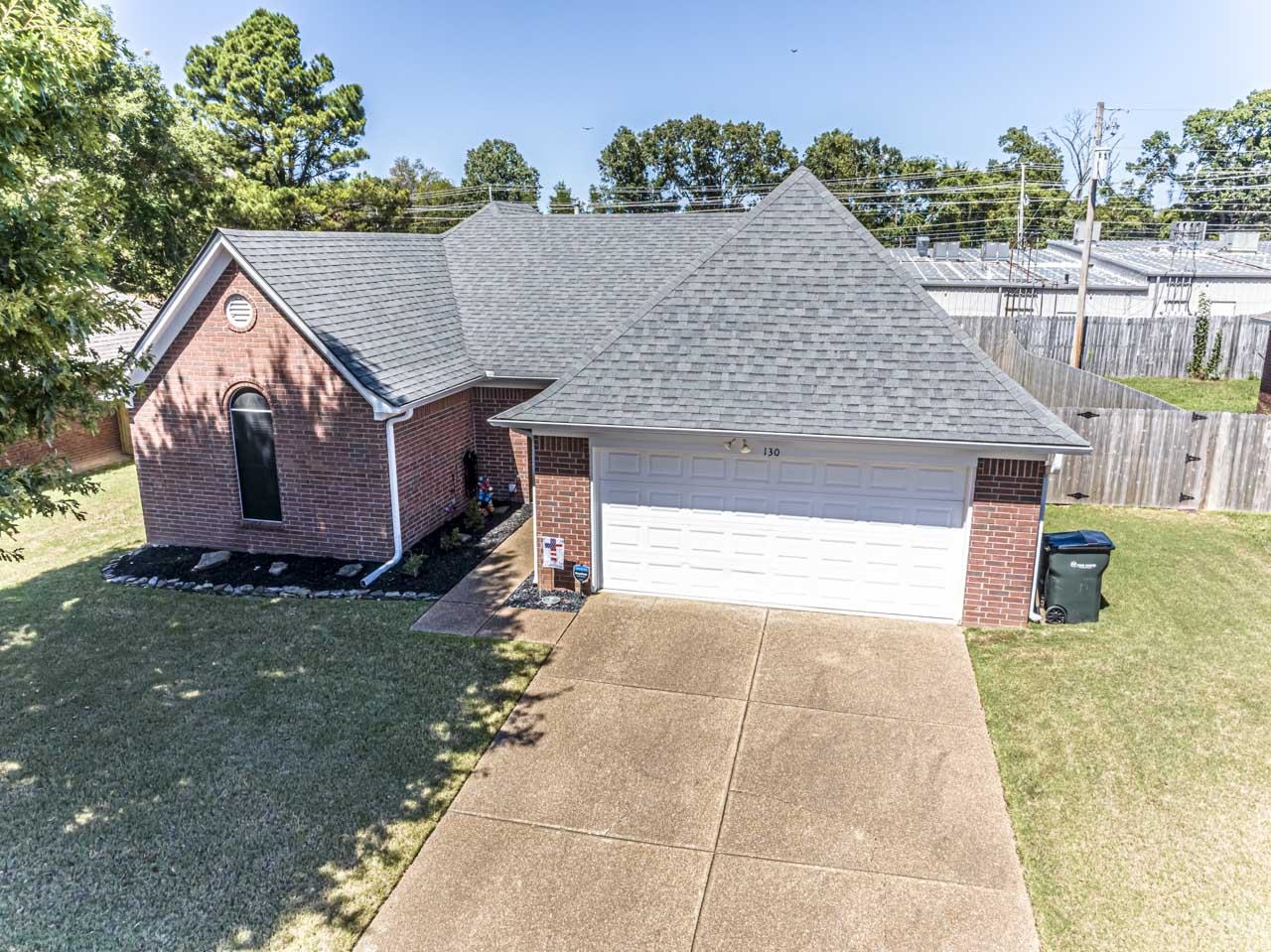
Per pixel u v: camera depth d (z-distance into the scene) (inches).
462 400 641.0
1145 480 642.2
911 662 410.9
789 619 462.6
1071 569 440.5
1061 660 407.8
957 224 2509.8
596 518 490.0
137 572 546.0
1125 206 2425.0
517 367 638.5
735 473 465.1
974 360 434.0
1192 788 311.3
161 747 350.3
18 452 760.3
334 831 299.1
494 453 669.3
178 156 895.7
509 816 306.0
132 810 311.1
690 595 491.8
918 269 1499.8
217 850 290.0
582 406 461.1
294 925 258.1
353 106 1856.5
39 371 334.6
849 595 466.6
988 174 2495.1
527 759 339.0
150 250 918.4
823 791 316.8
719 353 464.1
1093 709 364.8
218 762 339.0
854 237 480.4
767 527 469.1
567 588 503.2
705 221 791.1
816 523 461.1
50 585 528.1
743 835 294.7
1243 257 1454.2
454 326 685.3
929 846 287.1
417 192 2684.5
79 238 349.1
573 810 309.0
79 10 452.1
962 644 428.5
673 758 338.6
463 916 260.7
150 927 257.8
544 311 703.1
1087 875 271.4
